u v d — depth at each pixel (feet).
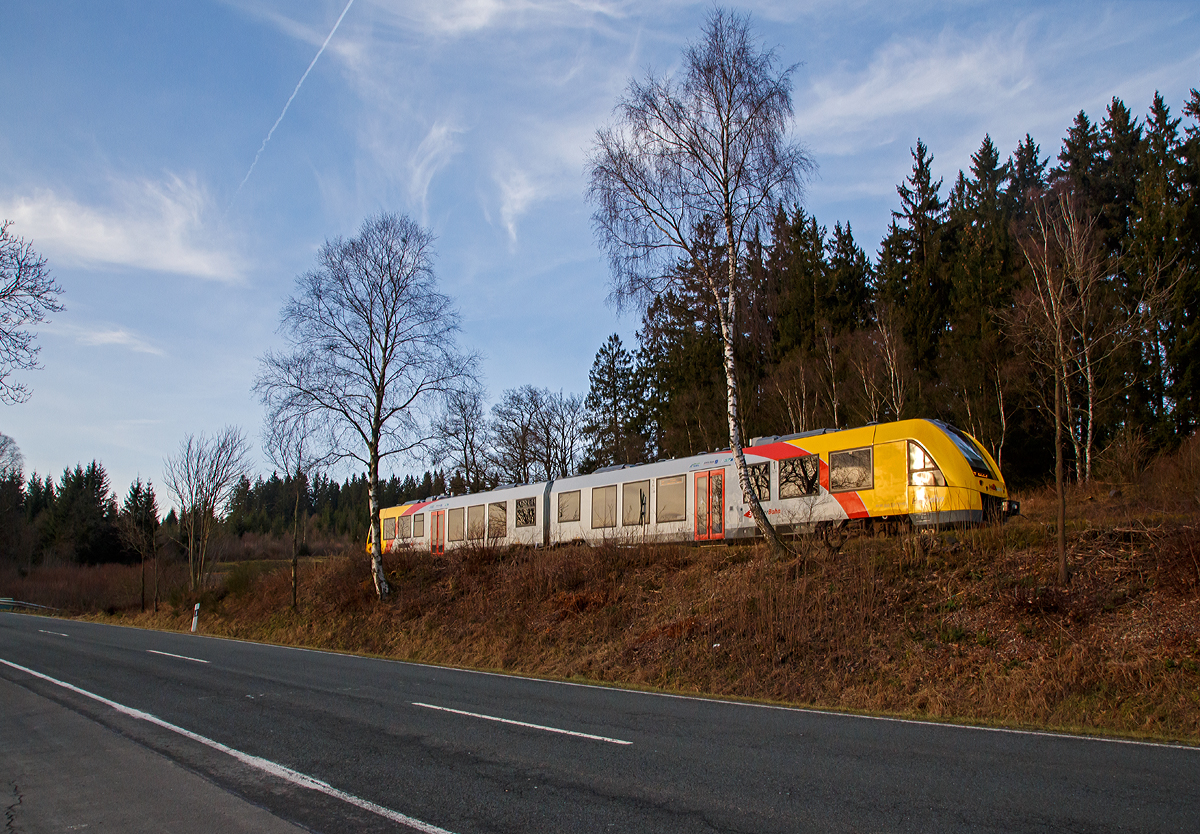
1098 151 132.36
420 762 22.68
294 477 92.07
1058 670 33.50
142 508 191.62
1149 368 90.22
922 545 48.70
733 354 58.03
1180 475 64.59
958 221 136.26
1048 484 85.66
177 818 18.25
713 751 23.56
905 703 35.32
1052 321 52.19
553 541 85.40
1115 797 17.84
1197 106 121.19
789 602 47.01
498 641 60.49
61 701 35.40
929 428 56.29
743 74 56.85
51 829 17.76
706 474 70.08
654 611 56.08
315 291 81.92
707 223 58.80
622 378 159.74
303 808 18.66
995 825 15.93
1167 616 34.60
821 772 20.66
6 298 39.96
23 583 202.59
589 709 32.32
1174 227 88.63
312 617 86.89
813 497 61.52
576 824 16.84
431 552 94.53
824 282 128.16
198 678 43.21
